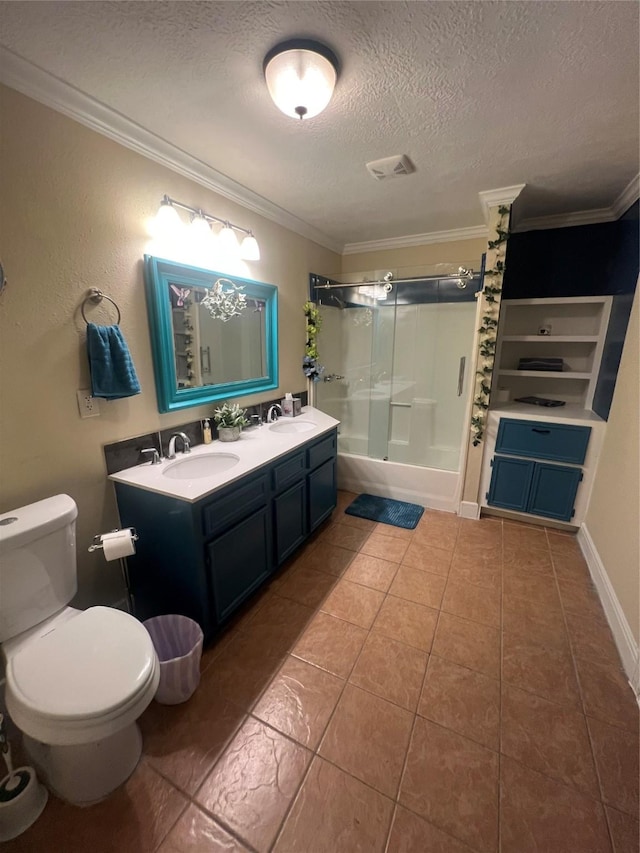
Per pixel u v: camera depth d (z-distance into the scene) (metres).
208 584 1.64
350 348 3.52
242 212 2.27
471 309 2.93
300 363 3.05
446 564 2.33
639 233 2.10
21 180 1.28
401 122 1.54
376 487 3.30
